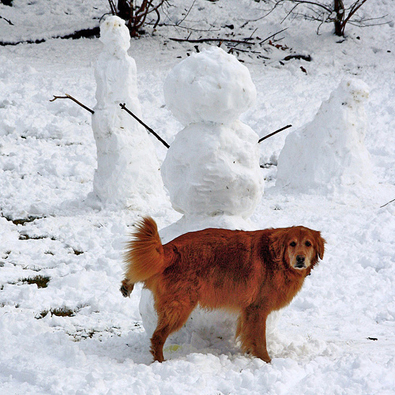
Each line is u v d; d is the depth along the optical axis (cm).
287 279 696
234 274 690
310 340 805
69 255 1167
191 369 650
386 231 1332
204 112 791
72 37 3177
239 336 721
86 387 594
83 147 1931
